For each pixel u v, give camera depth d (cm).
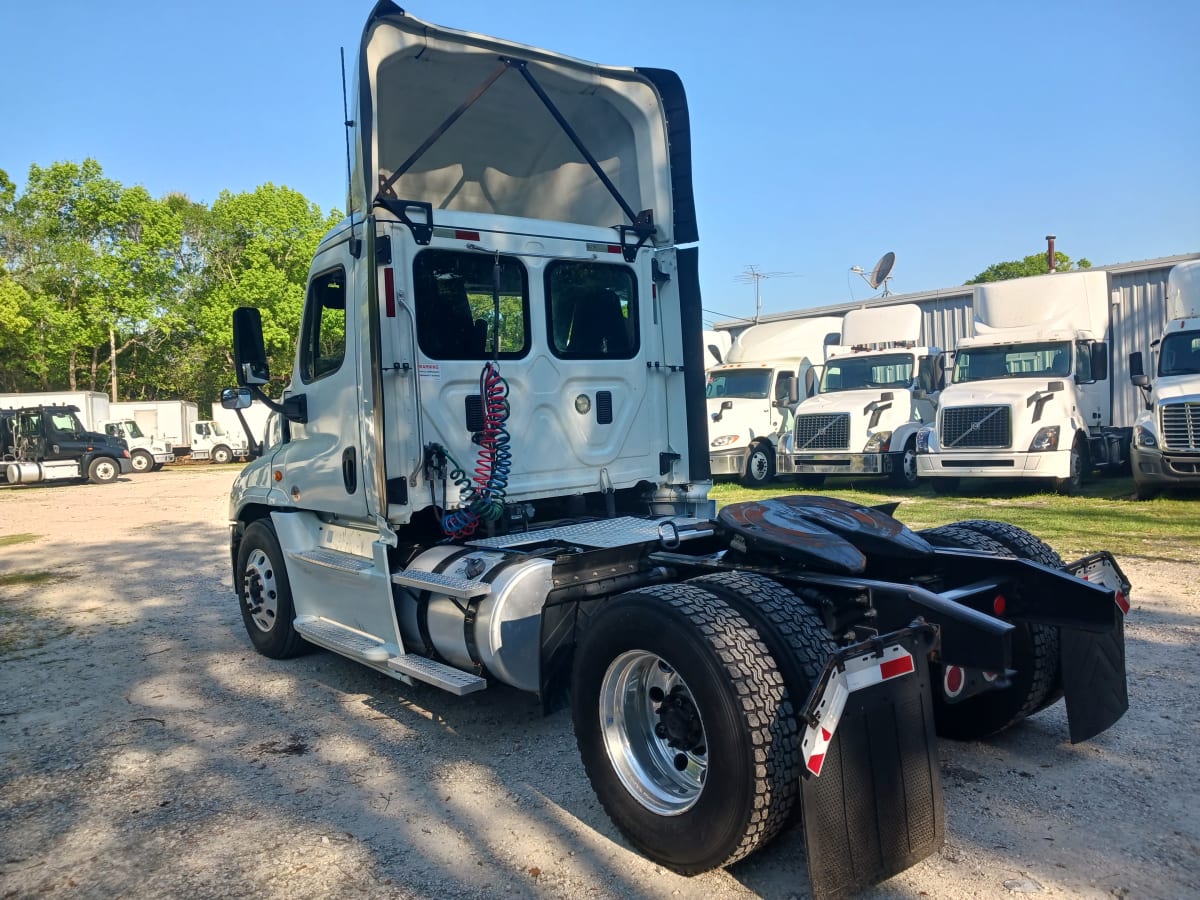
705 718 301
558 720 496
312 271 566
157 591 942
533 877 330
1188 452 1196
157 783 431
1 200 4509
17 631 775
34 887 337
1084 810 358
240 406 552
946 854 328
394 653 483
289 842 365
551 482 535
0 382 4550
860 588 334
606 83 557
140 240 4659
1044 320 1529
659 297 593
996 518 1105
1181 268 1390
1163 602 663
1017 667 402
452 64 500
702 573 418
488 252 514
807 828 277
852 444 1606
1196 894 298
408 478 481
